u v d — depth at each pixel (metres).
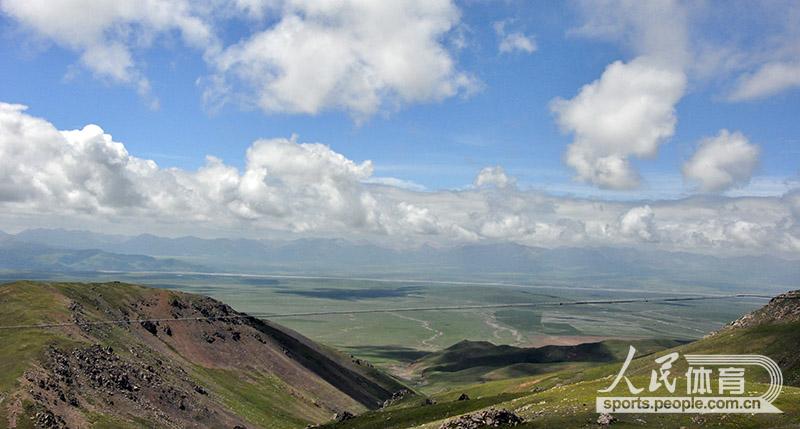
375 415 149.88
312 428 153.38
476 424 76.69
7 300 177.75
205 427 157.38
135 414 138.88
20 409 111.38
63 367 136.75
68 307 184.25
